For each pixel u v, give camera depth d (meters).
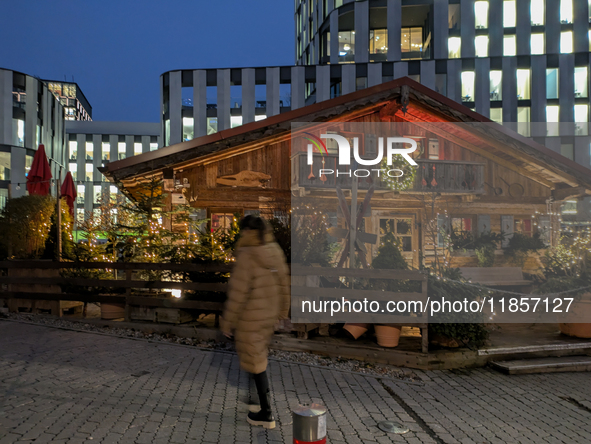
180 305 7.26
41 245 10.63
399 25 37.81
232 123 38.12
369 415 4.24
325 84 37.00
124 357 5.78
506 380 5.62
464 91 36.16
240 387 4.79
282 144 11.22
